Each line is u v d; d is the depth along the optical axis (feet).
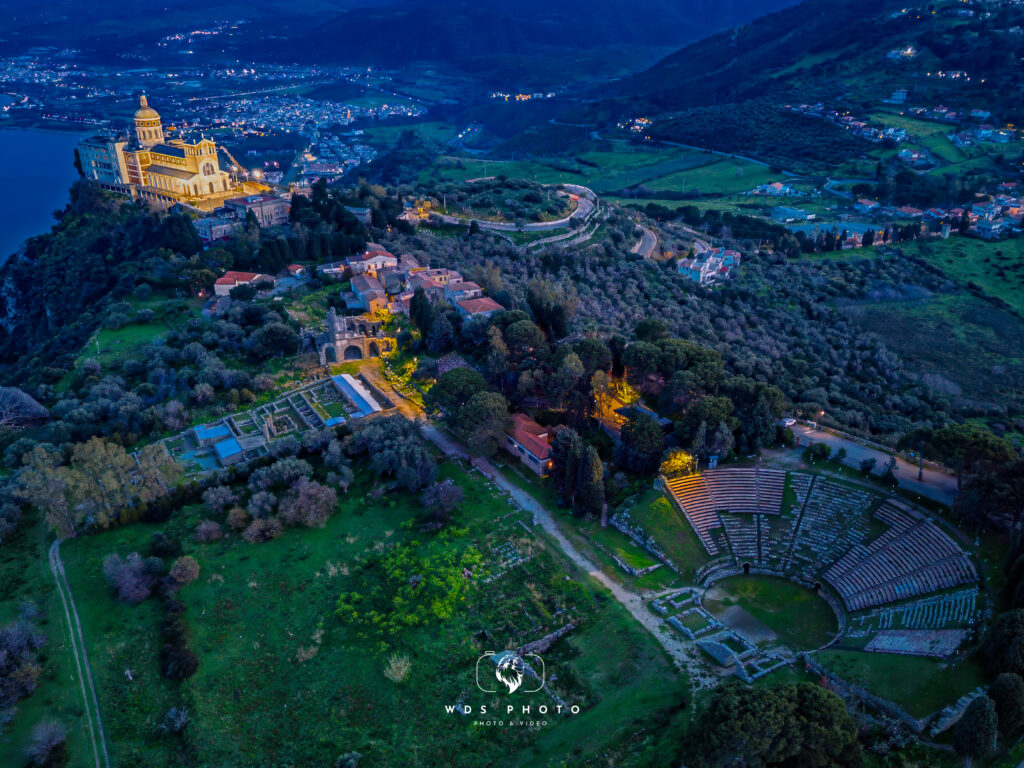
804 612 307.17
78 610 319.88
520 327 456.86
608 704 262.67
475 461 411.95
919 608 289.53
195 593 326.24
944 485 358.84
